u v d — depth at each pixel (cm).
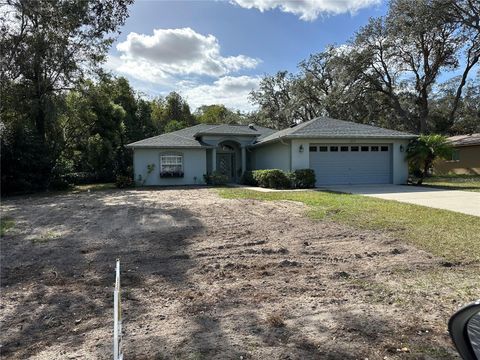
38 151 1858
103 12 1622
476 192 1337
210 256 537
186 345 281
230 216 889
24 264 513
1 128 1800
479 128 3525
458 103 3419
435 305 348
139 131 3112
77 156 2489
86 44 1881
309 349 272
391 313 332
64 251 582
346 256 525
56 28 1780
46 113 1908
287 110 3894
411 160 1773
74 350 276
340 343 280
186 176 2127
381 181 1825
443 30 2830
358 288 398
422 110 3173
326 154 1770
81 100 2128
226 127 2330
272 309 347
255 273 457
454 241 583
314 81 3706
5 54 1725
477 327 137
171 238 659
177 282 430
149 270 478
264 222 800
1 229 768
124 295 390
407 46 3003
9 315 343
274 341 285
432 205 991
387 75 3188
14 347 283
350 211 898
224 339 289
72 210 1060
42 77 1886
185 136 2355
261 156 2233
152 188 1870
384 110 3388
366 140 1780
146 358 263
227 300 371
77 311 351
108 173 2564
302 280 428
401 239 611
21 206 1204
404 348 270
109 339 293
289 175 1670
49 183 1923
